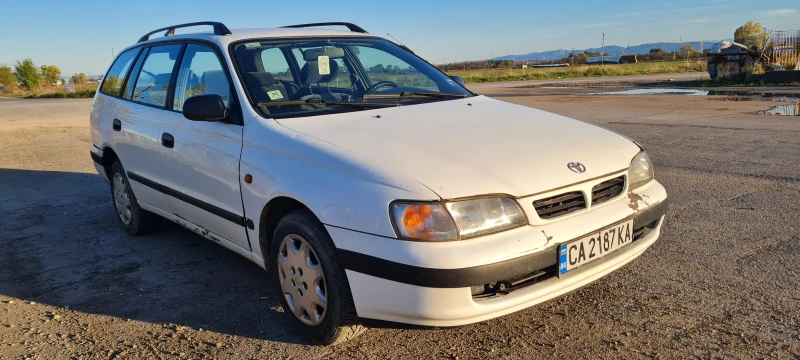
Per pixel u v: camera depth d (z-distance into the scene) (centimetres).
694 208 505
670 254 399
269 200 306
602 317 314
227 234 364
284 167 299
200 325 334
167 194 422
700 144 837
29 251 486
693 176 629
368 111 346
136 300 376
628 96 1955
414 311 248
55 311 363
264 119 330
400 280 246
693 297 331
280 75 371
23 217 595
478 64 7969
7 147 1102
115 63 552
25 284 412
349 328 285
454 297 243
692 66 5056
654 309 319
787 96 1689
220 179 349
